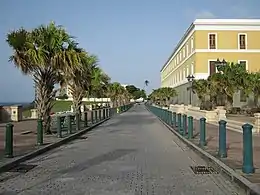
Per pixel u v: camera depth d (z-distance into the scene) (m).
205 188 8.76
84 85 31.92
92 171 10.86
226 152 13.41
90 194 8.10
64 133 22.08
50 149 16.14
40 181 9.51
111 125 32.31
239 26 62.03
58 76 22.30
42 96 21.55
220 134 12.65
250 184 8.30
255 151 13.84
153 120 40.12
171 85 104.31
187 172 10.78
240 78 41.25
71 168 11.39
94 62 38.19
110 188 8.66
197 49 62.16
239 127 23.05
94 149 16.16
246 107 50.59
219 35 62.12
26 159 13.12
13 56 20.91
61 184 9.12
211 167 11.65
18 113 34.72
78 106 32.72
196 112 37.44
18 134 21.14
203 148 15.09
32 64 20.83
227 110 42.72
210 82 44.53
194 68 63.34
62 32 21.42
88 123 31.55
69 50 21.52
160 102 86.62
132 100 168.75
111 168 11.36
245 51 62.06
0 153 13.69
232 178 9.46
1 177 10.07
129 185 8.98
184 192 8.34
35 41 21.08
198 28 62.22
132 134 23.59
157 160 13.03
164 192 8.31
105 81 47.28
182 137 19.84
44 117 21.52
